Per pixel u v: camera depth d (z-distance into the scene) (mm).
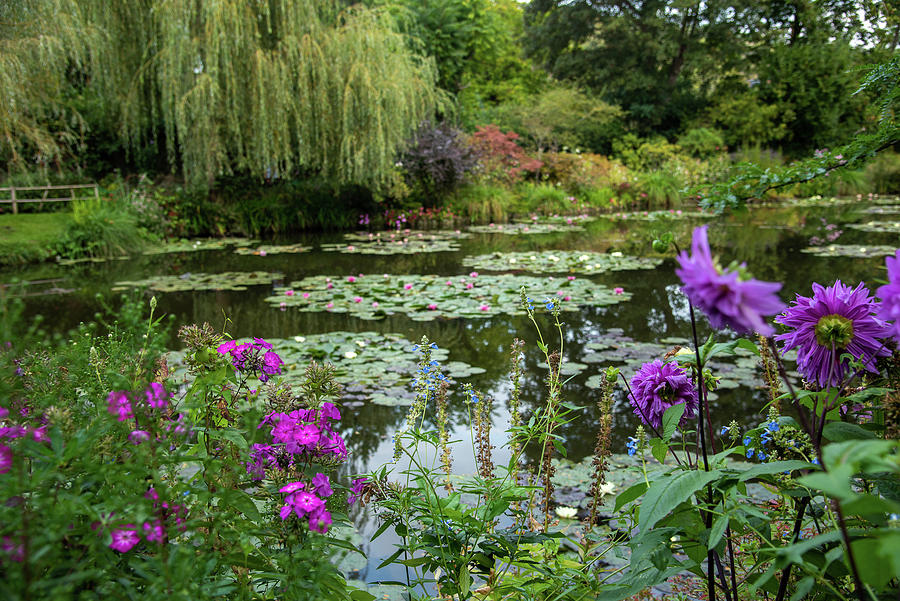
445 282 7168
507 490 1349
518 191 16547
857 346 943
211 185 11477
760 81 20438
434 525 1317
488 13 23578
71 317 5414
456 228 13367
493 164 16531
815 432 946
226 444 1156
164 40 10008
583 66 23344
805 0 18219
